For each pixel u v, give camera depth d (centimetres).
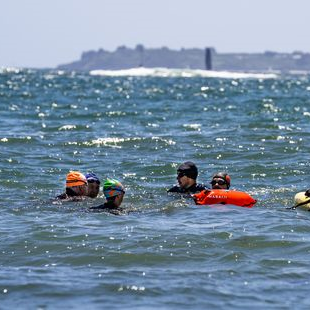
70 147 6006
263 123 7844
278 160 5294
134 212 3422
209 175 4747
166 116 9244
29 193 4100
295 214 3362
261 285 2259
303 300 2127
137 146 6047
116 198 3500
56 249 2689
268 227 3031
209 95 15862
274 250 2683
